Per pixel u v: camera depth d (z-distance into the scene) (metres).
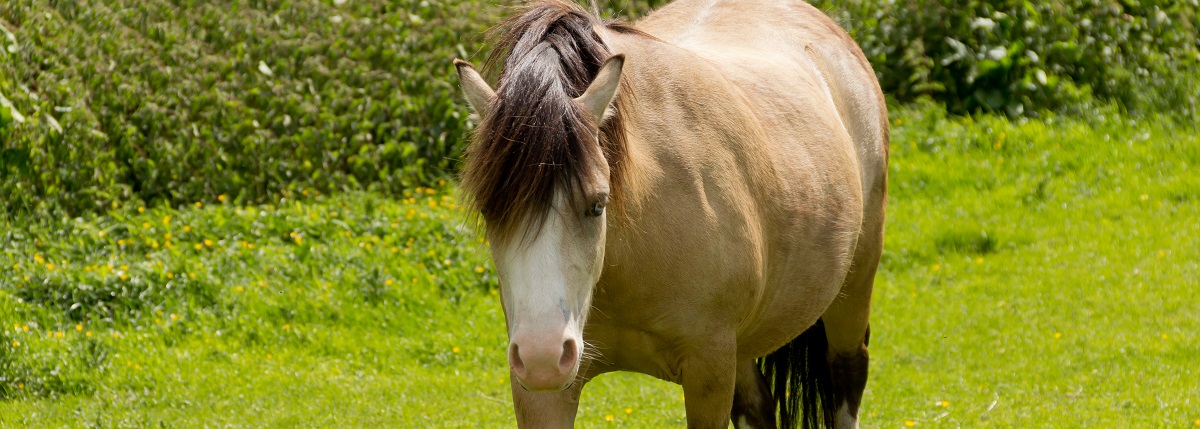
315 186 12.91
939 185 13.13
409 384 9.00
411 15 14.41
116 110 13.12
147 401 8.49
